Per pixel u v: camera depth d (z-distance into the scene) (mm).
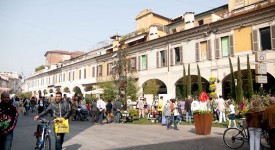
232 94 21469
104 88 27875
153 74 30609
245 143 8922
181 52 27469
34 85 70500
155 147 8750
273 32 20266
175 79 27812
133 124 17391
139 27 38469
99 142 9820
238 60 21250
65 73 51844
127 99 25078
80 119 20703
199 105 16875
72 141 10062
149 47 31422
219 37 24156
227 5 27562
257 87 22500
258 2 22172
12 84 102250
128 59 27172
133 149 8414
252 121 7125
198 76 24391
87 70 44438
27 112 25547
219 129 13680
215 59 24250
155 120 18609
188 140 10234
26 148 8539
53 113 6996
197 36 26031
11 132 6023
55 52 69688
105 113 19625
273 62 20203
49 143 6781
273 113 6473
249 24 21891
